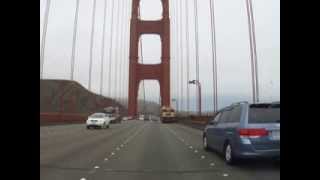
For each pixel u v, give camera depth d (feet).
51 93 286.25
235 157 36.73
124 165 38.37
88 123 127.44
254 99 112.78
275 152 35.29
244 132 35.81
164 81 335.88
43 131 100.94
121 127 153.89
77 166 37.11
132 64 341.21
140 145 62.08
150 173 33.68
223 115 44.14
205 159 43.42
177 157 45.32
